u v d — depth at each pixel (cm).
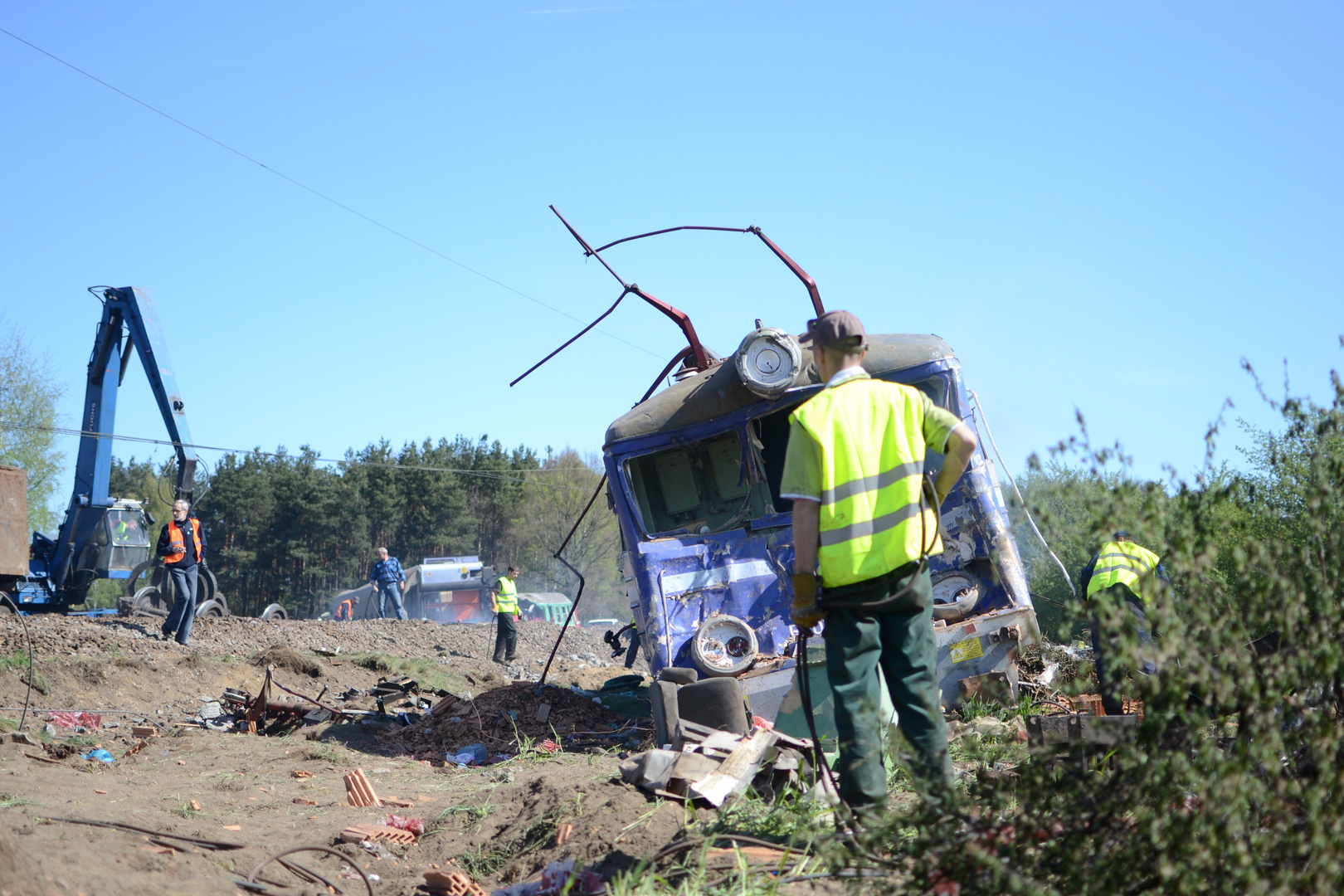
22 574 1432
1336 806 247
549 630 2589
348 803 615
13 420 3703
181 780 711
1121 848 263
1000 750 357
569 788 494
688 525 788
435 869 426
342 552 7088
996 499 710
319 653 1539
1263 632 282
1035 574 1171
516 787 564
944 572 704
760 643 725
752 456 762
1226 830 243
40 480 3744
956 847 265
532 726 914
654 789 432
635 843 388
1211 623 272
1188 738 268
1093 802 271
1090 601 309
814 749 382
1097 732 306
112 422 1962
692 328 866
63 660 1143
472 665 1764
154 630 1638
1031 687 657
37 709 1028
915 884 269
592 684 1515
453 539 7212
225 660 1355
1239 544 293
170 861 371
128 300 1928
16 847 302
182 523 1520
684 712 617
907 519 341
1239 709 270
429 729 948
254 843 467
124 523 1953
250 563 7125
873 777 333
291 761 817
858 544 338
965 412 722
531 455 8144
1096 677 459
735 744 443
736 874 332
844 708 339
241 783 700
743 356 744
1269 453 319
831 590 344
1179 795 264
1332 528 285
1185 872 241
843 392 350
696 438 776
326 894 401
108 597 5466
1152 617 269
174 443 1900
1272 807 253
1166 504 284
